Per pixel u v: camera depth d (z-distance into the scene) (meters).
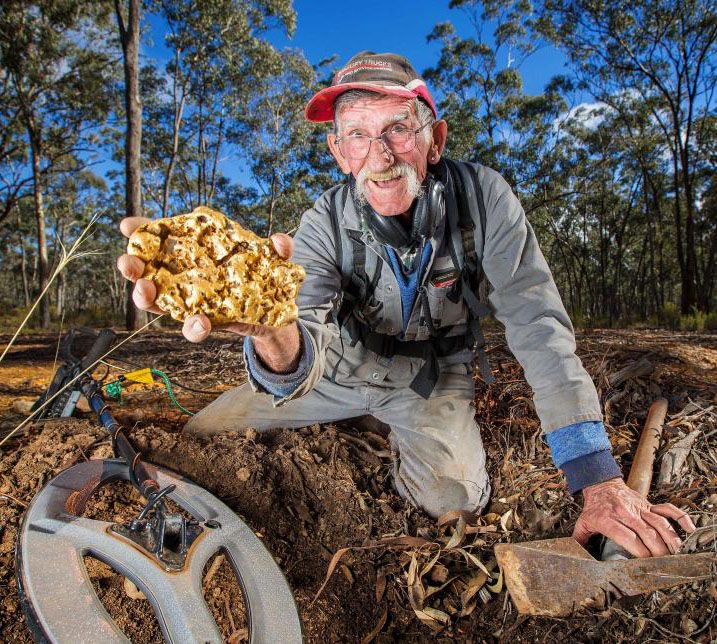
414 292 1.82
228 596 1.52
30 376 3.74
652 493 1.84
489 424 2.37
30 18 17.73
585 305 33.12
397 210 1.65
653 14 18.06
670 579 1.39
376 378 2.04
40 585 1.23
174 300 0.97
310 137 26.03
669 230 27.47
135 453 1.79
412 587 1.64
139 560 1.37
